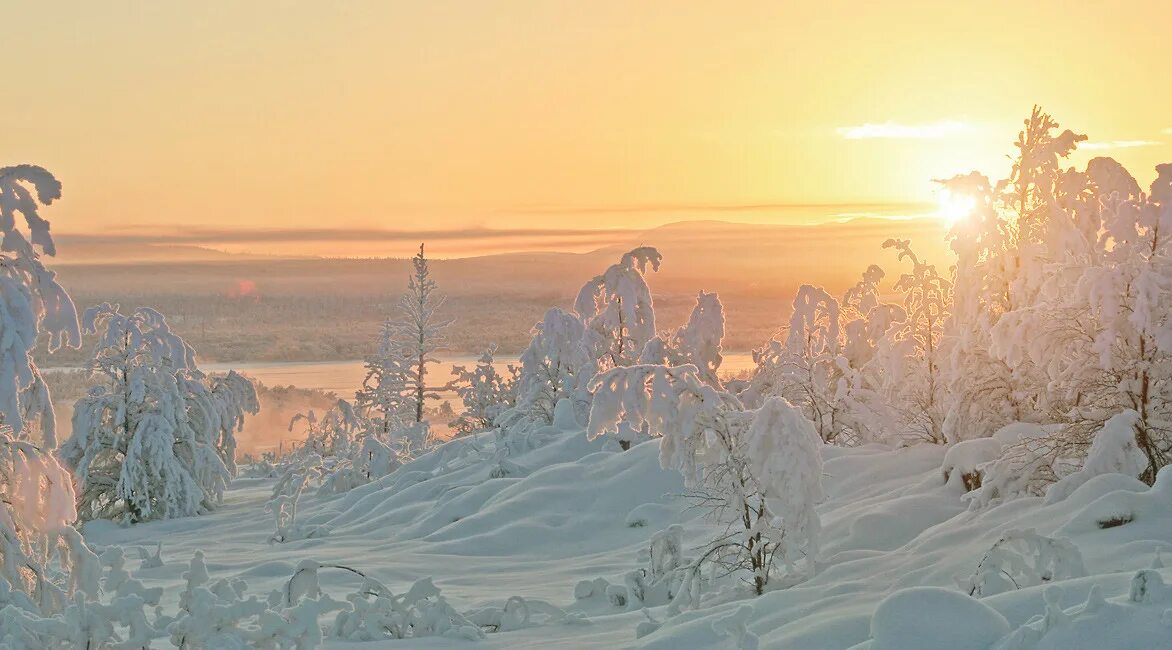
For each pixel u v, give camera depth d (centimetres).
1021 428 1491
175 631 896
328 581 1586
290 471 3014
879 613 732
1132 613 650
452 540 2103
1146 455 1317
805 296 2850
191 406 3572
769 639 841
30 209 1173
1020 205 1956
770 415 1247
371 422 4712
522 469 2689
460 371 4209
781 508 1238
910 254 2336
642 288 3319
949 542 1142
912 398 2220
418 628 1121
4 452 1150
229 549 2428
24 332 1149
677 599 1220
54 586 1129
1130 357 1390
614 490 2178
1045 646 648
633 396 1357
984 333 1875
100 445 3309
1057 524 1072
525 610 1195
